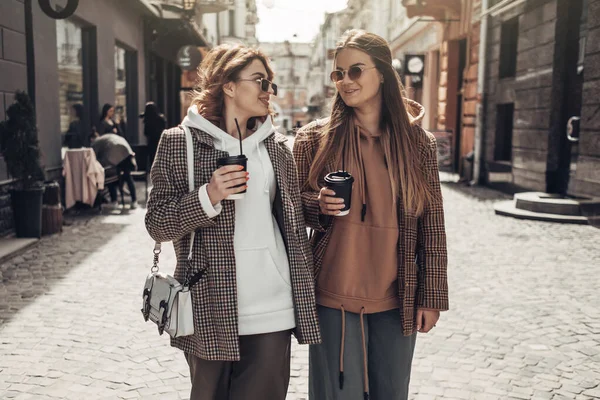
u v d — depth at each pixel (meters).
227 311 2.11
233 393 2.25
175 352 4.04
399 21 25.22
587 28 9.39
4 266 6.41
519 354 4.03
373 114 2.40
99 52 12.48
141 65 16.73
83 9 11.33
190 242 2.16
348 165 2.34
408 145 2.32
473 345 4.20
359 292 2.32
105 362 3.86
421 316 2.38
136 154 12.26
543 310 4.98
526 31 12.01
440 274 2.36
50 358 3.91
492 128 14.02
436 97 21.05
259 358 2.21
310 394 2.49
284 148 2.35
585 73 9.20
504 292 5.52
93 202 10.26
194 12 17.94
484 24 14.18
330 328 2.35
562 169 10.80
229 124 2.28
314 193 2.39
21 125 7.51
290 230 2.25
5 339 4.25
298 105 84.75
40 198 7.68
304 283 2.24
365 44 2.30
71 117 11.14
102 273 6.14
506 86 13.09
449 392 3.44
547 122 10.95
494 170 13.96
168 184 2.14
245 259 2.19
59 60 10.42
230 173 2.02
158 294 2.13
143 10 15.75
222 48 2.29
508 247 7.51
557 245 7.64
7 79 7.98
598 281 5.89
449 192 13.41
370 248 2.32
